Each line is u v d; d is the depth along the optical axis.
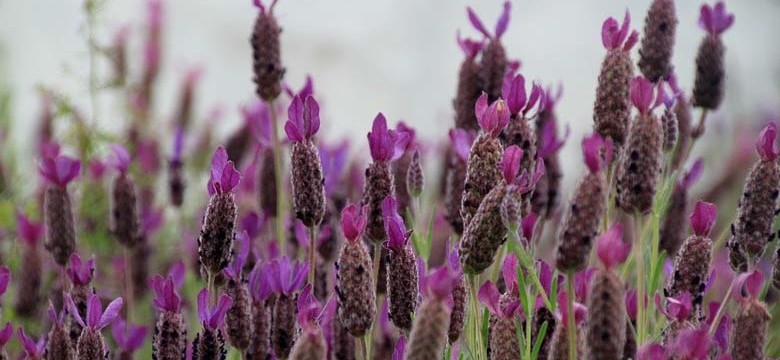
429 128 1.76
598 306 0.72
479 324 0.78
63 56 1.64
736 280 0.76
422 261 0.80
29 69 1.60
